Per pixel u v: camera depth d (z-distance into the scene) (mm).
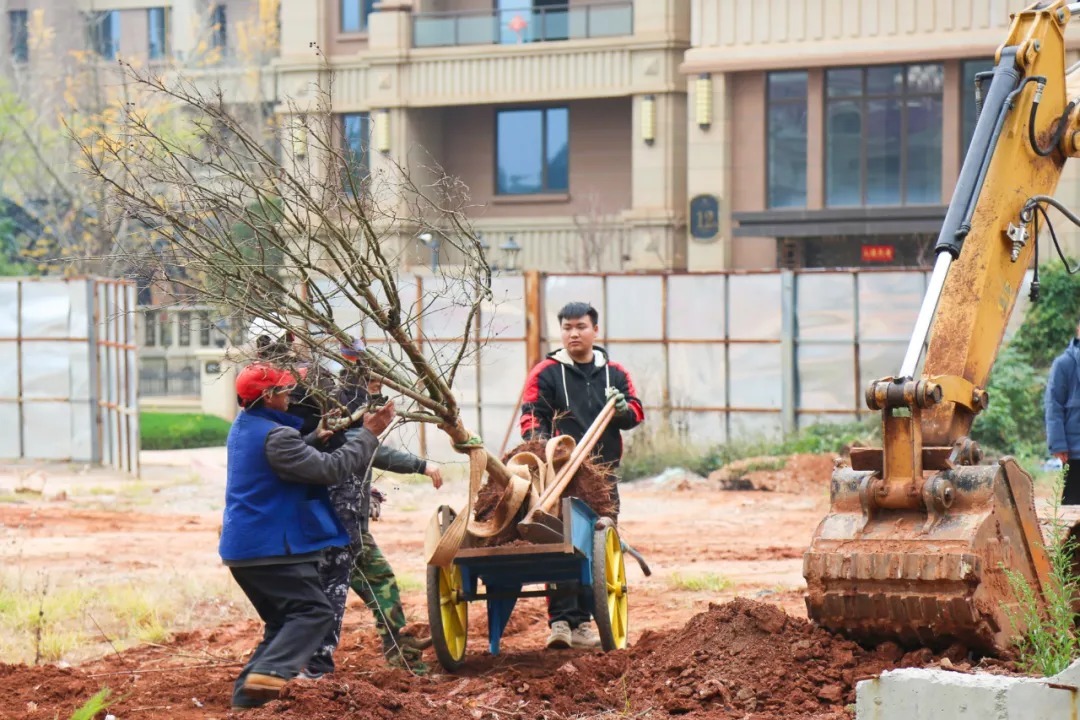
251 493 7699
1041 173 8219
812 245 35625
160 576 13539
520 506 8711
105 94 40188
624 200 39719
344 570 8266
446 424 8023
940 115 33812
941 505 7215
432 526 8516
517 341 24641
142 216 7637
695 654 7617
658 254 36969
